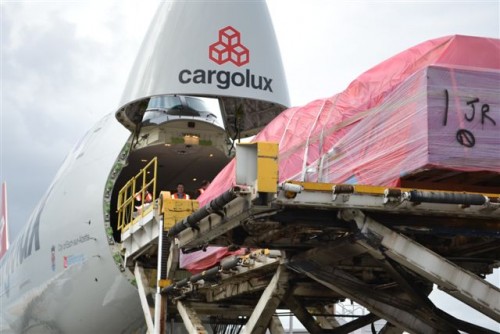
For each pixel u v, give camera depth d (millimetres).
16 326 24547
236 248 12203
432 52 8656
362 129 8945
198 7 17422
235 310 17750
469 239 10445
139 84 17547
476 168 7902
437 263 8570
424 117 7934
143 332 20953
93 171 20531
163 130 19453
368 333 21656
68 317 21156
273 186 8109
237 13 17531
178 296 15898
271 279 13117
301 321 13016
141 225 16047
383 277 12133
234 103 19109
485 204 8141
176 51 17203
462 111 7961
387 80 9000
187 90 16969
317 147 9703
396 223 8914
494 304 8547
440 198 8078
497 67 8375
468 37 8469
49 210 22125
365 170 8781
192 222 10602
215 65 17125
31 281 22906
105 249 19781
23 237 24562
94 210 20031
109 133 21078
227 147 19969
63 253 20969
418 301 9602
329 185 8344
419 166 7922
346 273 11016
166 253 13602
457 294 8742
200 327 15000
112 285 19859
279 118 10984
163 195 13680
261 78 17500
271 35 18156
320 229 9469
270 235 10648
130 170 21719
